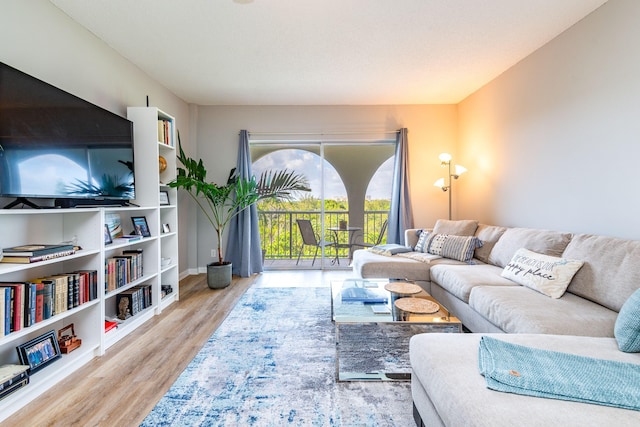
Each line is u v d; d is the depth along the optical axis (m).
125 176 2.63
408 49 2.88
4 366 1.61
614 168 2.14
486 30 2.55
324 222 4.73
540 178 2.84
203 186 3.50
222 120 4.48
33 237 1.93
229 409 1.52
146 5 2.21
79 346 2.04
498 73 3.42
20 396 1.52
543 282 2.01
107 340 2.18
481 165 3.83
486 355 1.17
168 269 3.19
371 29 2.54
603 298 1.76
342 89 3.88
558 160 2.62
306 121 4.49
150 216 2.92
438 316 1.87
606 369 1.09
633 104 2.00
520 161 3.12
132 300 2.60
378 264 3.07
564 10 2.28
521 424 0.85
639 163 1.98
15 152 1.66
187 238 4.42
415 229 4.05
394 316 1.89
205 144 4.48
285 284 3.88
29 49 1.97
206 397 1.62
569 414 0.88
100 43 2.65
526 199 3.04
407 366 1.92
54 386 1.71
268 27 2.51
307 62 3.14
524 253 2.38
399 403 1.57
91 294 2.06
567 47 2.52
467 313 2.28
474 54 2.98
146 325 2.59
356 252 3.81
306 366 1.93
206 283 3.94
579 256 2.03
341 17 2.38
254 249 4.44
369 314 1.93
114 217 2.62
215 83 3.67
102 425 1.41
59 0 2.12
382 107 4.47
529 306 1.77
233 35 2.62
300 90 3.92
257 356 2.06
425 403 1.28
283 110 4.49
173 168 3.37
